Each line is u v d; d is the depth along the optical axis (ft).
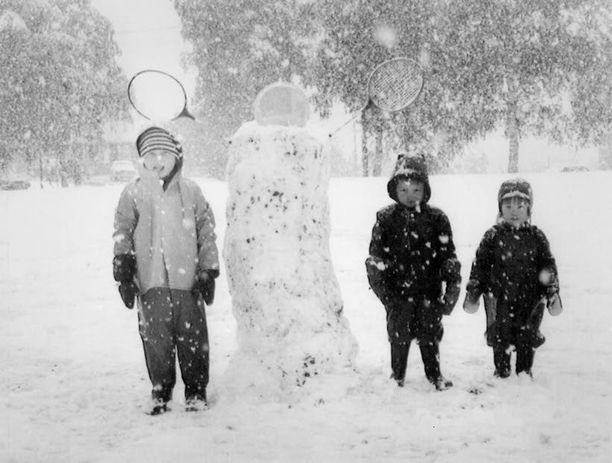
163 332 16.01
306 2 130.21
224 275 35.76
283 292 17.01
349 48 109.40
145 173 16.67
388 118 111.14
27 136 114.83
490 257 17.69
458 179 79.30
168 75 17.15
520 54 111.55
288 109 18.72
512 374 17.71
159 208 16.48
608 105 118.01
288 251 17.29
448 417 14.52
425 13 110.83
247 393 16.33
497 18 111.65
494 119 115.44
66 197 78.23
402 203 17.62
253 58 131.64
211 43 135.23
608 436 13.14
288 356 16.55
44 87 114.73
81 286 34.22
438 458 12.25
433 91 111.04
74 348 22.44
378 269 17.20
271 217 17.39
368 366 18.79
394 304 17.30
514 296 17.31
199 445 13.20
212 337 23.67
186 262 16.37
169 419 15.01
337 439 13.39
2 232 55.06
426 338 17.13
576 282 31.04
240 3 134.62
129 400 16.75
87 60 130.62
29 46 113.09
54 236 52.85
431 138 113.50
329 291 17.66
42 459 12.78
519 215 17.40
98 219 61.98
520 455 12.29
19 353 21.76
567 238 44.11
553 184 70.95
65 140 121.08
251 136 17.88
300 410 15.21
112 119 134.00
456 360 19.60
